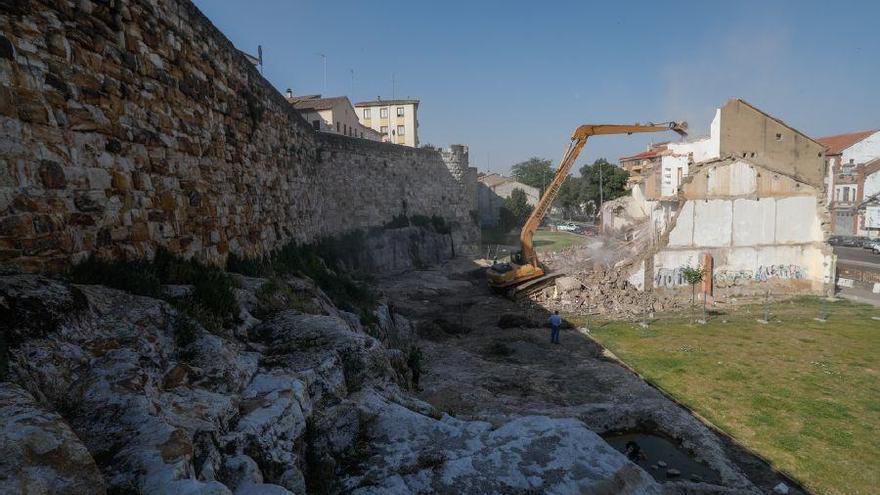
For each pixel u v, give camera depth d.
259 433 4.73
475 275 37.19
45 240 5.55
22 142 5.33
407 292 29.61
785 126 30.44
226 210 10.99
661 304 27.64
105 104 6.72
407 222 39.56
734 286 30.67
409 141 76.50
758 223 30.77
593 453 5.38
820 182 30.83
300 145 19.48
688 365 17.81
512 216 71.75
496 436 5.74
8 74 5.20
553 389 14.48
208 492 3.16
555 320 20.22
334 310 12.47
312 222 21.80
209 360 5.62
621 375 15.85
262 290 9.45
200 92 9.88
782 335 21.88
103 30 6.75
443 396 12.73
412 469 5.10
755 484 10.13
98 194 6.49
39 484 2.57
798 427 12.85
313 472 5.16
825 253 30.38
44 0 5.71
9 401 3.12
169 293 6.95
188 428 4.07
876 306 27.66
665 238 30.22
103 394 4.08
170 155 8.51
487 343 19.95
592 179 78.19
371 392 6.88
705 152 37.62
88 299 5.22
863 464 11.04
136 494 3.12
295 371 6.36
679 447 11.37
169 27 8.65
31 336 4.21
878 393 15.24
